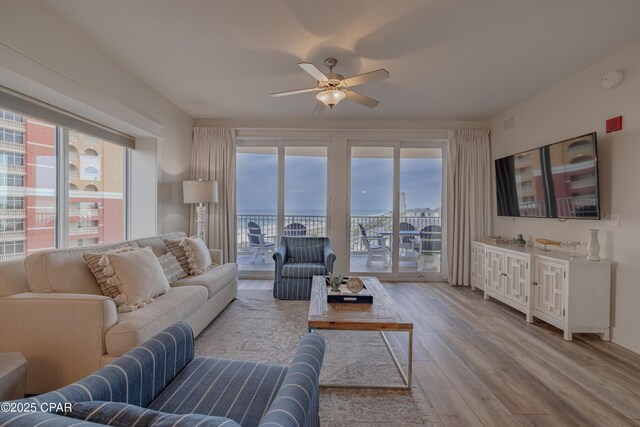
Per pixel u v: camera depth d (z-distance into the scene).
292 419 0.82
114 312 1.91
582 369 2.30
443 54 2.84
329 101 2.82
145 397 1.17
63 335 1.82
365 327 2.05
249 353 2.51
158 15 2.33
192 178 4.83
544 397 1.96
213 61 3.03
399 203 5.05
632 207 2.65
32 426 0.63
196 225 4.80
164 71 3.25
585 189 2.94
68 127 2.84
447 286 4.66
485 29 2.46
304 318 3.29
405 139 4.91
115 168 3.67
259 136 4.96
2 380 1.45
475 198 4.71
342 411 1.82
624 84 2.71
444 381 2.14
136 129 3.46
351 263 5.10
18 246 2.47
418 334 2.92
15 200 2.44
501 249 3.69
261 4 2.19
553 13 2.25
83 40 2.62
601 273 2.80
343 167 4.93
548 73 3.21
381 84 3.51
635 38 2.57
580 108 3.16
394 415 1.79
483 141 4.73
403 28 2.45
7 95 2.29
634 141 2.63
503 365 2.36
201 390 1.27
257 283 4.76
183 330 1.47
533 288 3.21
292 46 2.74
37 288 1.97
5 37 1.98
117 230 3.72
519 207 3.93
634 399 1.94
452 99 3.96
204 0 2.15
